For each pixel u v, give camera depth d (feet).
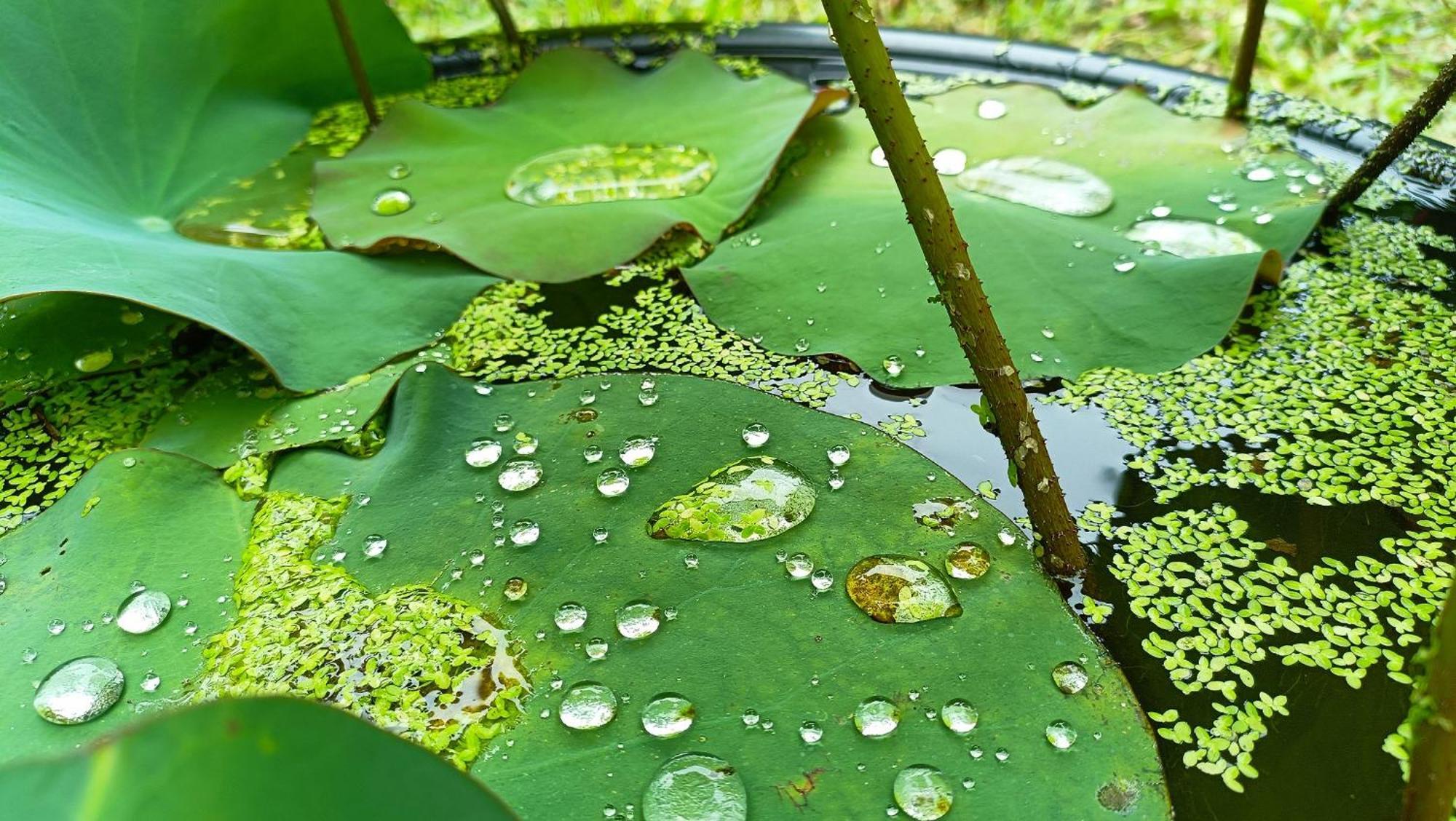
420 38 2.11
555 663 0.99
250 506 1.12
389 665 1.00
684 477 1.10
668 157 1.46
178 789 0.68
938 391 1.20
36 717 0.97
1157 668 1.00
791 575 1.03
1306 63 1.78
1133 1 2.03
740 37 1.72
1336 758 0.95
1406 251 1.30
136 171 1.37
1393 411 1.16
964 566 1.03
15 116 1.28
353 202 1.40
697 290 1.30
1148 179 1.37
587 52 1.60
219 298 1.20
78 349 1.26
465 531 1.08
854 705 0.96
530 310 1.31
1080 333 1.21
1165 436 1.15
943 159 1.42
